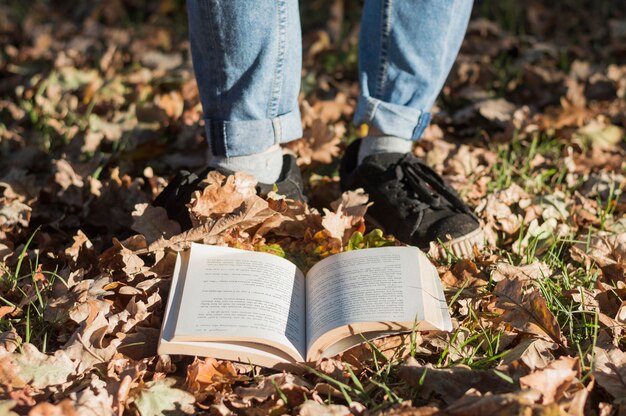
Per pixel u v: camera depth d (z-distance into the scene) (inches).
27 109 114.4
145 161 103.7
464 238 76.2
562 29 155.9
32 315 67.3
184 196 75.4
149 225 73.5
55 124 108.7
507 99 126.3
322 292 64.0
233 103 71.3
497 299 67.9
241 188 73.6
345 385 57.4
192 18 68.7
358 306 60.2
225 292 61.8
